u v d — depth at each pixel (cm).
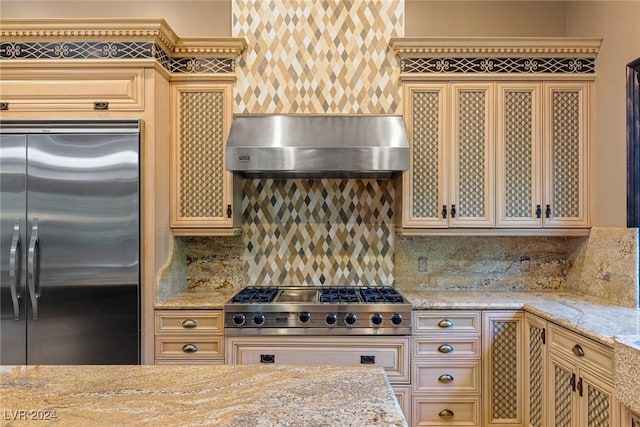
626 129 244
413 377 253
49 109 257
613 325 200
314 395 117
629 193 241
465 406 254
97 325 251
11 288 244
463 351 254
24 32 254
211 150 285
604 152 267
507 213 281
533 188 280
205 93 287
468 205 281
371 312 251
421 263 312
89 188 251
